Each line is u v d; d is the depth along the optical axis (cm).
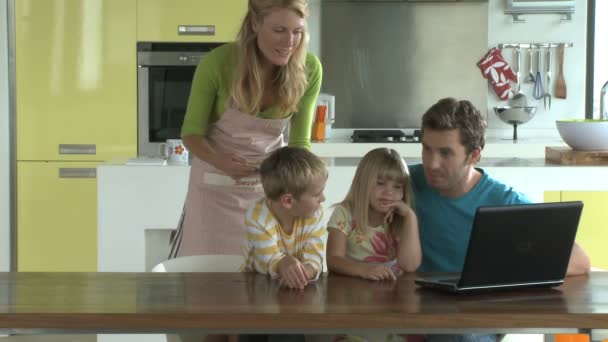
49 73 620
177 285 246
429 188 290
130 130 625
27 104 621
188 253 354
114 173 432
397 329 213
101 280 253
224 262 309
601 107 582
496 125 712
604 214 477
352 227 277
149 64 621
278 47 312
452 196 286
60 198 625
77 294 234
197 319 212
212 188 348
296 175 251
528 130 714
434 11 709
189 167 432
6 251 624
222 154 338
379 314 213
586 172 414
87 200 627
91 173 625
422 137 276
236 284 248
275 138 348
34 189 624
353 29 710
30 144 622
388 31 710
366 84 714
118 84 622
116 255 436
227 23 620
